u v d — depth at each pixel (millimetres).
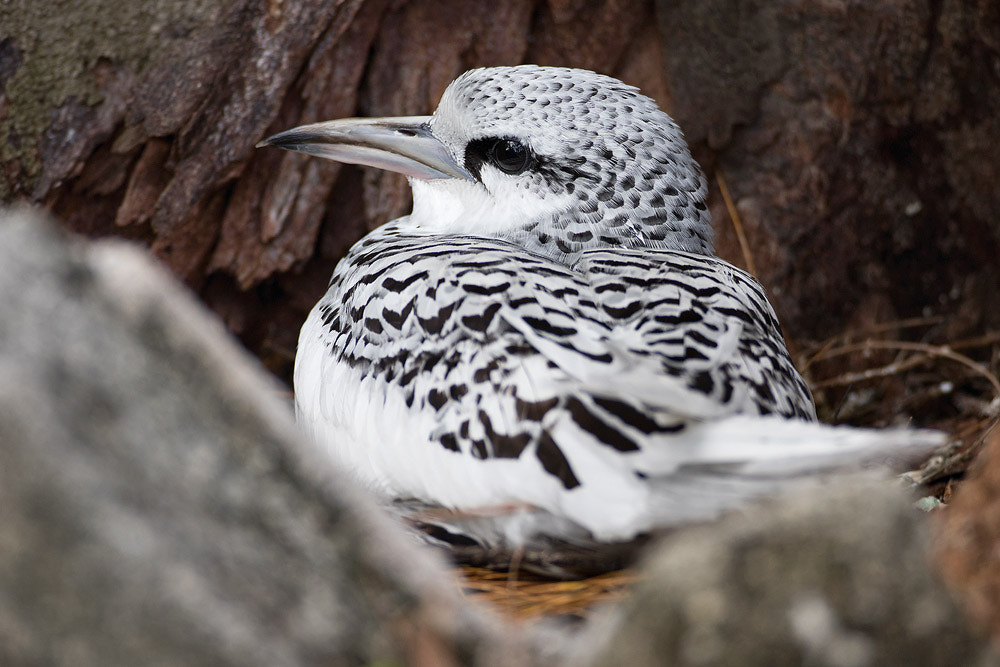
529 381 6691
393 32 11852
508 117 9273
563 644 4648
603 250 8586
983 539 6078
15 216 4621
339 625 4133
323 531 4289
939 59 12352
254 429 4277
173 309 4289
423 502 7309
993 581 5773
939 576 4008
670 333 7195
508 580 7457
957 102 12484
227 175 11648
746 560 3848
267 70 11523
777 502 4145
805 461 6000
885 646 3781
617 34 12156
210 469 4117
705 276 8062
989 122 12594
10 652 3789
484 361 6949
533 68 9508
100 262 4309
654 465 6262
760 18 12102
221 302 12383
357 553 4324
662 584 3895
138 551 3812
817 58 12195
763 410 7141
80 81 11344
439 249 8242
